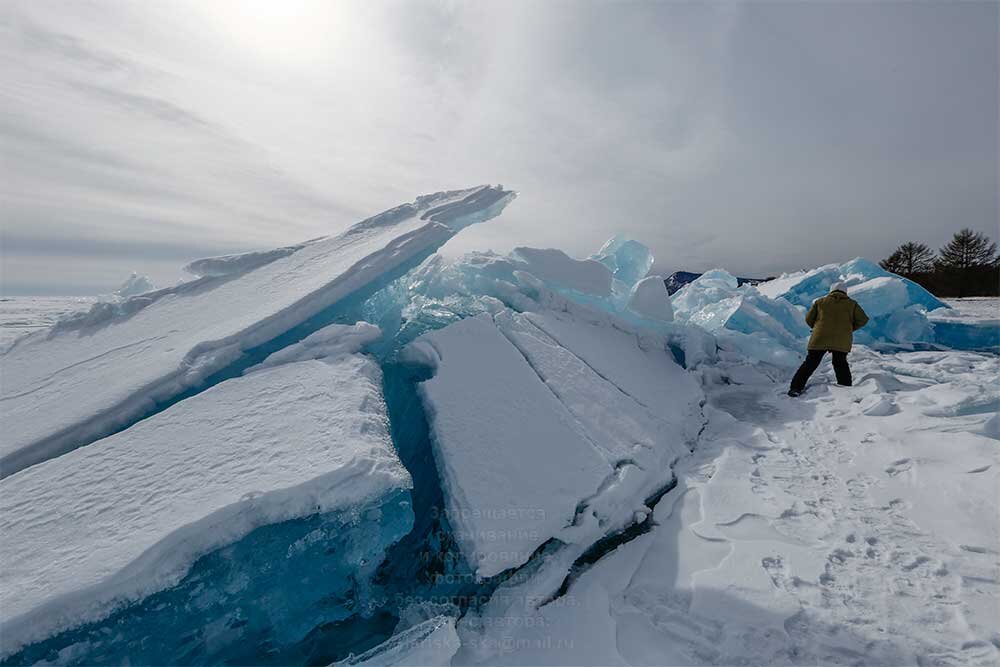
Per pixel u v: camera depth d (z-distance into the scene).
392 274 4.33
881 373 5.11
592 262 6.02
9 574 1.75
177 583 1.76
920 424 3.71
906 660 1.78
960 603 2.03
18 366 4.05
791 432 4.11
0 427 3.00
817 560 2.37
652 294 6.12
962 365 5.18
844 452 3.59
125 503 2.07
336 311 3.99
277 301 3.96
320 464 2.09
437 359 3.66
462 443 2.86
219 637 1.87
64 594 1.61
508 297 5.51
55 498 2.17
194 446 2.42
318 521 2.01
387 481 2.03
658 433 3.76
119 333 4.36
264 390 2.89
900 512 2.74
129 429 2.64
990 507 2.62
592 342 5.12
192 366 3.24
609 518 2.73
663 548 2.60
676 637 1.99
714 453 3.78
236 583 1.89
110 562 1.71
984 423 3.43
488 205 6.12
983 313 8.89
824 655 1.84
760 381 5.80
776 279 10.13
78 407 3.01
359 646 2.04
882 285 7.18
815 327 5.14
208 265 5.21
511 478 2.70
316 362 3.23
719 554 2.48
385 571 2.37
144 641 1.74
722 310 6.85
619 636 2.00
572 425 3.37
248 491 1.96
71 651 1.64
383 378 3.55
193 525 1.81
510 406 3.34
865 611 2.02
